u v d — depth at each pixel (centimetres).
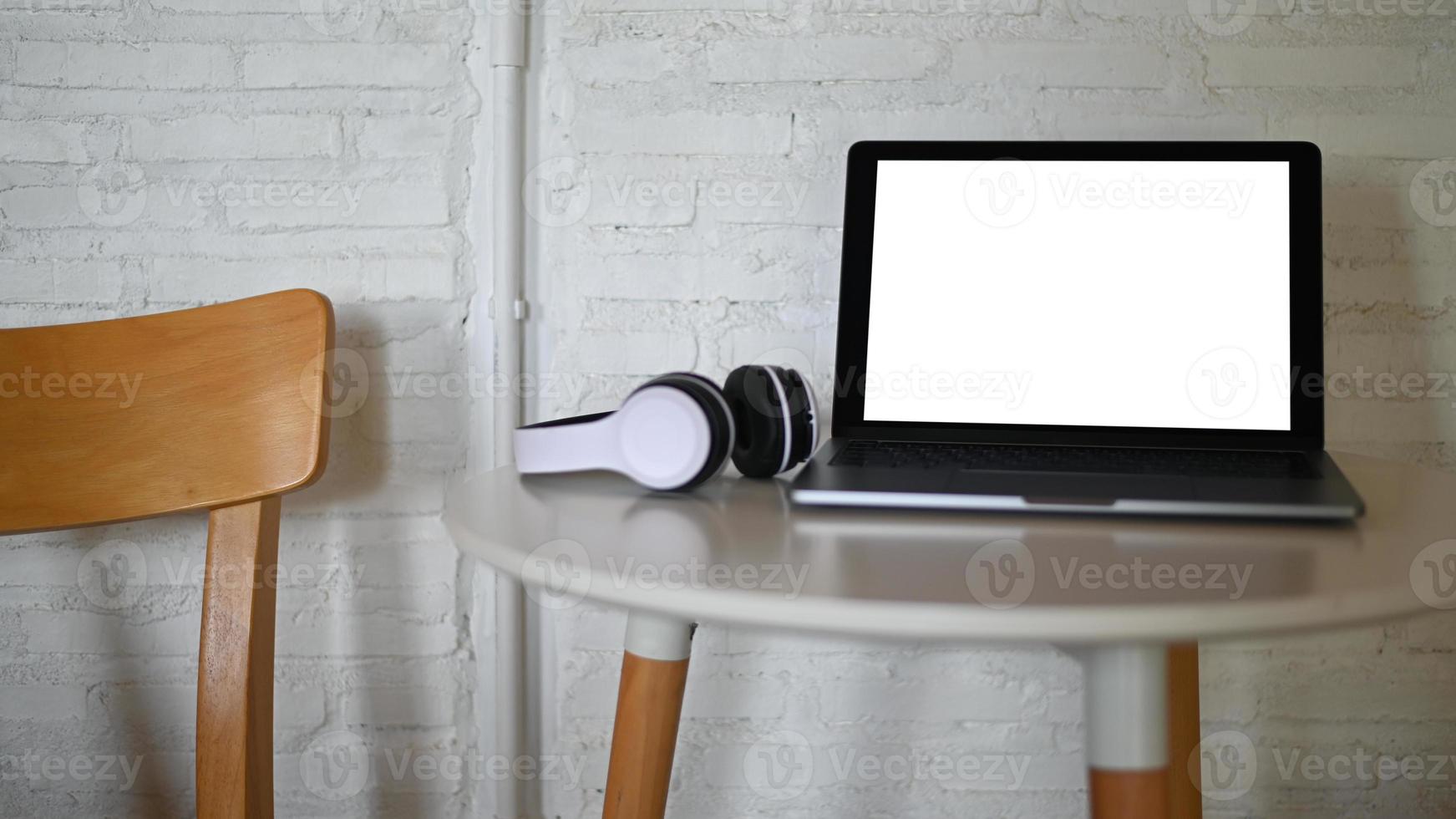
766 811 107
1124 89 100
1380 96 99
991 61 100
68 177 101
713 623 49
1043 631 44
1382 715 105
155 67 101
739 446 77
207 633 83
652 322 103
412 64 101
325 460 86
